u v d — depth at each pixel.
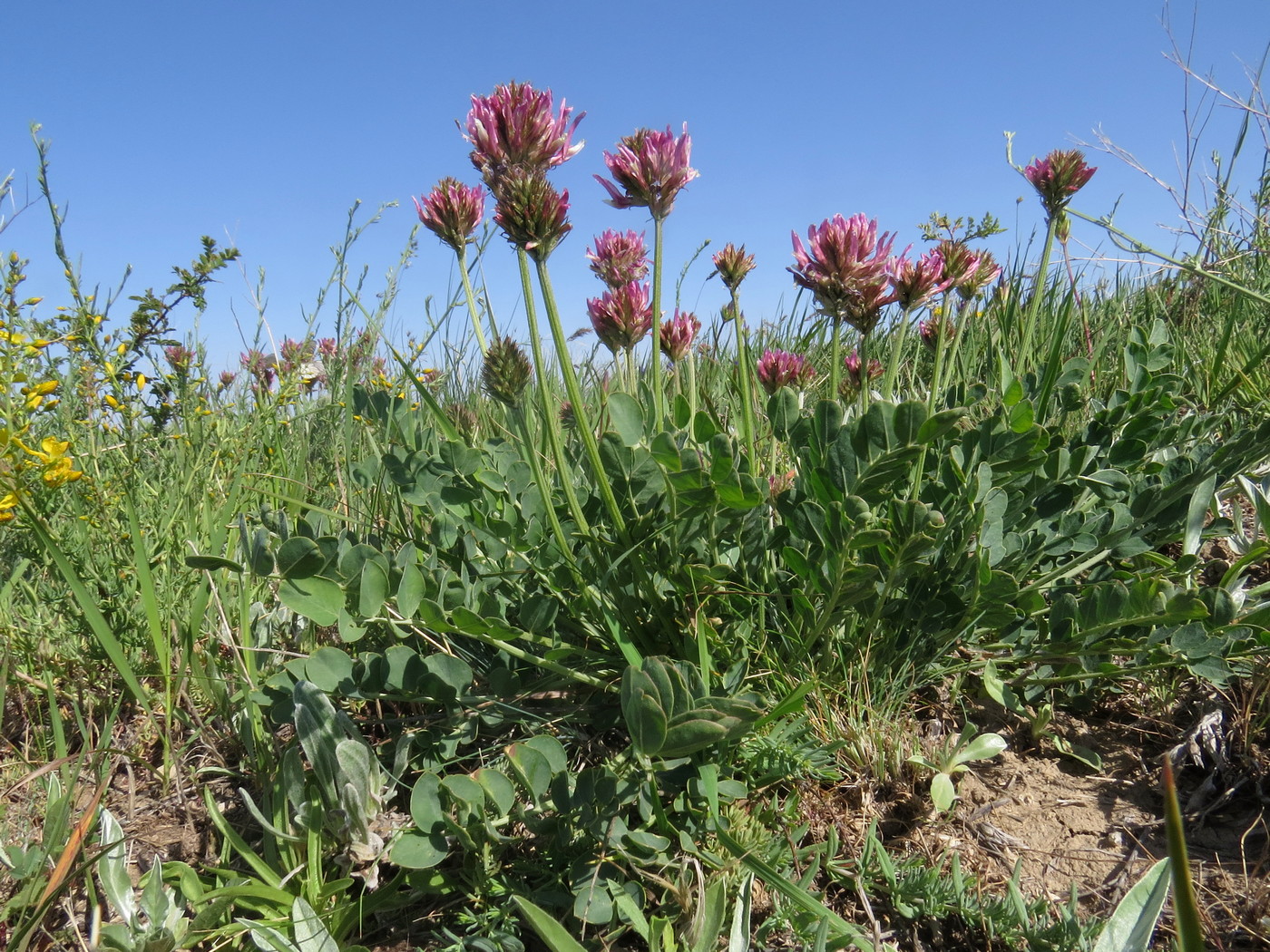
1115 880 1.72
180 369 3.34
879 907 1.67
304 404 3.61
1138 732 2.12
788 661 2.12
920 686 2.20
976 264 2.75
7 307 2.24
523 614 1.94
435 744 1.90
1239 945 1.51
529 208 1.77
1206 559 2.62
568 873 1.65
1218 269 4.51
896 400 3.24
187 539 2.53
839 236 2.08
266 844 1.75
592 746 2.03
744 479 1.78
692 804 1.68
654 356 2.15
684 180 2.07
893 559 1.95
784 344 4.66
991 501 2.07
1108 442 2.56
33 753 2.19
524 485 2.21
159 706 2.31
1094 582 2.31
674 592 2.16
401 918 1.69
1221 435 3.03
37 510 2.34
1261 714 1.99
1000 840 1.84
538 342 1.86
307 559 1.67
